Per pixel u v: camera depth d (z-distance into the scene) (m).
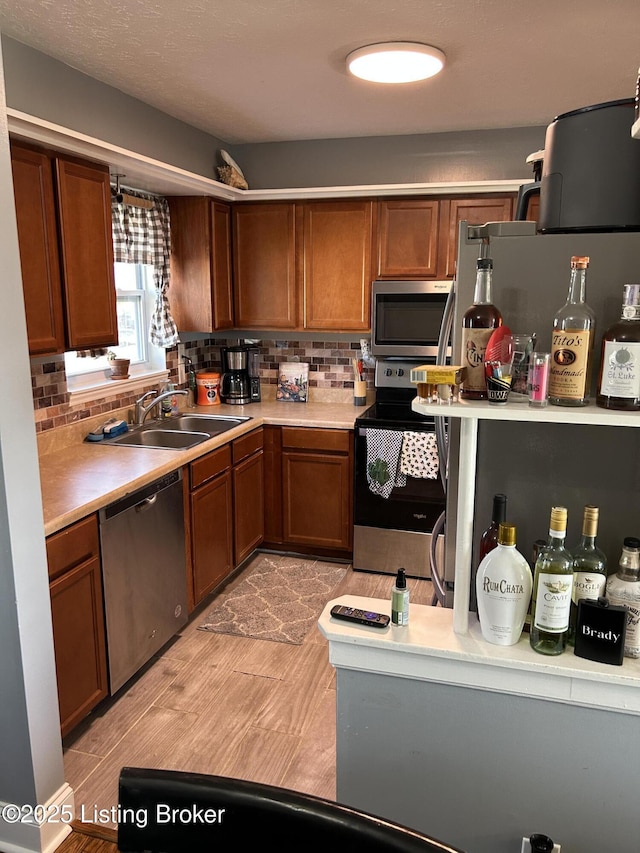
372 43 2.36
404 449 3.62
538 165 1.92
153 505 2.74
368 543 3.79
